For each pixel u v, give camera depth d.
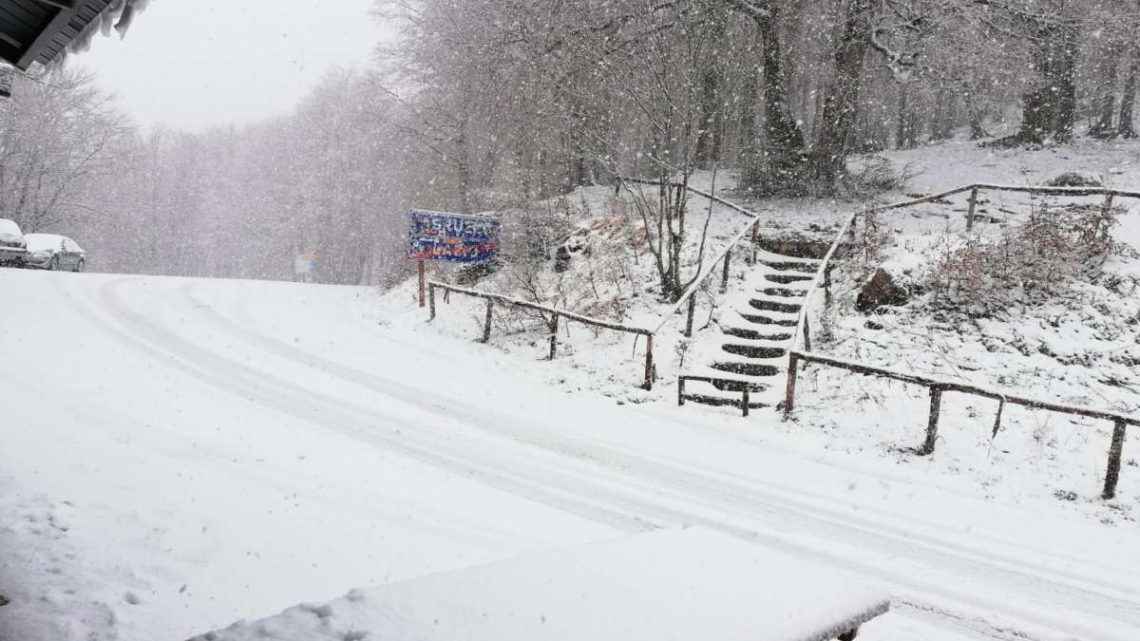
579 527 8.09
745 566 3.81
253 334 16.66
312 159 59.88
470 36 27.48
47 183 43.81
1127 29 24.47
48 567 5.90
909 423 11.73
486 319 17.28
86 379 11.93
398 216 34.97
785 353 14.54
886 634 6.35
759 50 24.66
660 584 3.54
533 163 23.81
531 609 3.20
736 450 11.06
